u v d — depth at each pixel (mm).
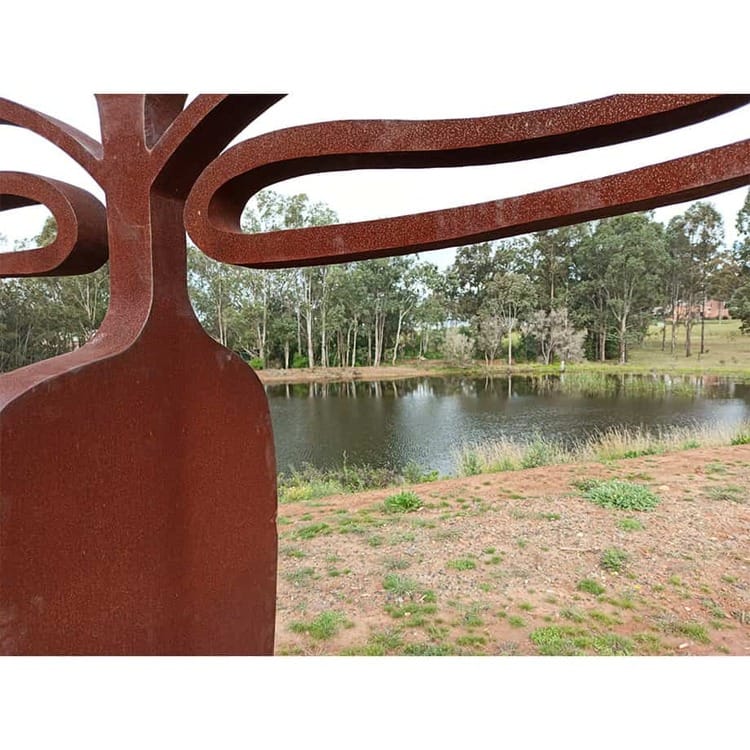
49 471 833
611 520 3967
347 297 23703
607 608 2719
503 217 917
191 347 1125
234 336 23047
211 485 1178
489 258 26750
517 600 2807
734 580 3018
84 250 1188
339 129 961
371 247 993
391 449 9070
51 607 837
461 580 3057
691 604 2756
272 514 1371
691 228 24312
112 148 1049
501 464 6387
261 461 1332
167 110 1126
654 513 4121
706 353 24531
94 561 906
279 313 23812
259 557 1319
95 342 1012
